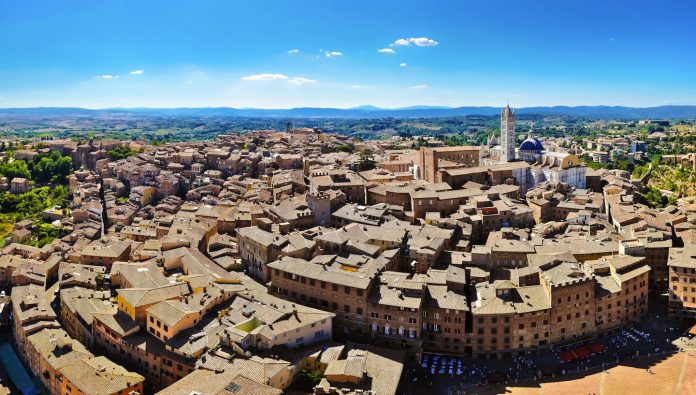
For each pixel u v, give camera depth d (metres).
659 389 189.00
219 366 176.00
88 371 185.62
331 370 179.75
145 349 196.00
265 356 184.50
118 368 191.75
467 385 195.12
